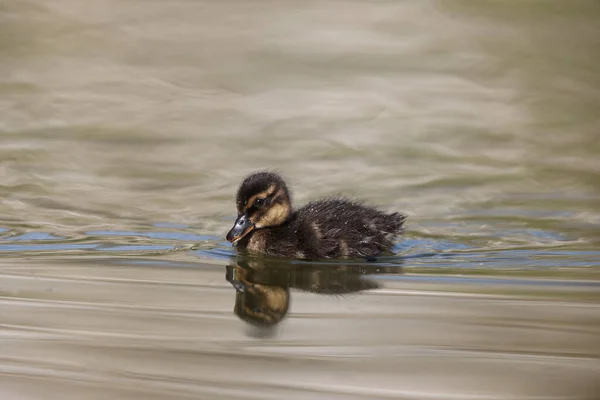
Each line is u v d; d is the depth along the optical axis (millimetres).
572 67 25453
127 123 20953
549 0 30516
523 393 8586
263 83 24078
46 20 28359
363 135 20312
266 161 18531
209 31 28328
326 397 8477
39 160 18172
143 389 8570
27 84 23547
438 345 9688
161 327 10109
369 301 11023
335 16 30203
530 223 14727
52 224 14383
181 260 12695
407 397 8453
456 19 29484
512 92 23703
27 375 8875
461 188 16953
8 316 10336
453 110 22266
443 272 12148
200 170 17812
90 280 11672
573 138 20422
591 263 12500
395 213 13742
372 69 25312
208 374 8977
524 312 10570
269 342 9656
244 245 13266
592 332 9977
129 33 27812
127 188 16672
